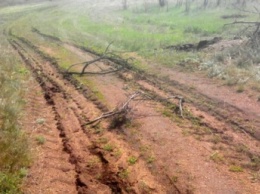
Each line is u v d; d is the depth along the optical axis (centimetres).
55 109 1142
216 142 893
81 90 1334
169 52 1867
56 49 2094
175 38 2189
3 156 695
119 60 1762
